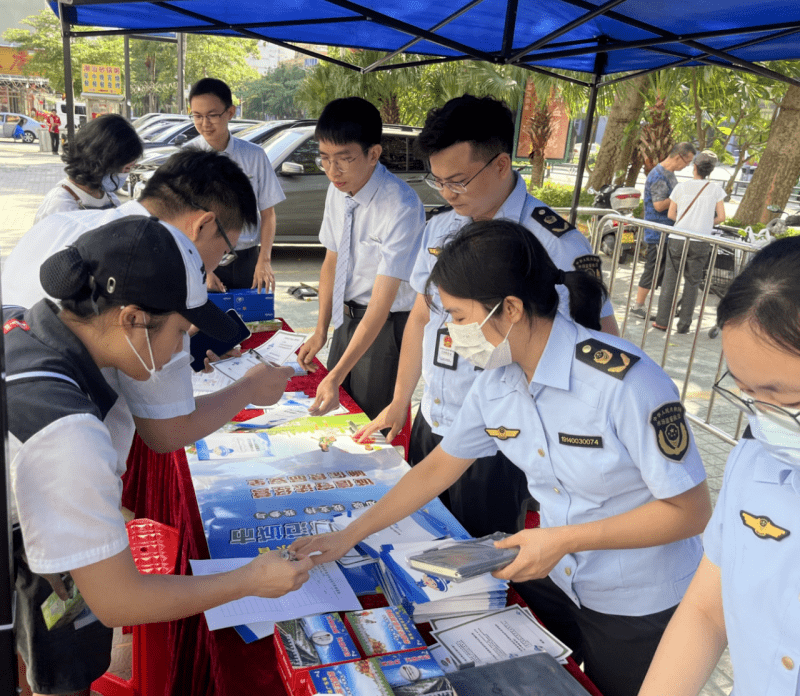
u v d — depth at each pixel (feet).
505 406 4.68
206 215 4.60
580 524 4.41
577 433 4.40
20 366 3.60
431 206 29.99
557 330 4.37
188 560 5.63
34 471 3.40
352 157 8.49
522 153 47.21
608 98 37.24
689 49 10.82
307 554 4.99
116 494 3.64
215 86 13.03
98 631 4.79
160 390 4.78
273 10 10.18
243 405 5.81
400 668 3.89
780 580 2.87
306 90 45.60
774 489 2.96
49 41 64.75
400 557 4.99
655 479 4.18
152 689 6.31
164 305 3.72
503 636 4.55
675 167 22.15
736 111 46.21
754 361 2.58
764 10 8.34
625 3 8.51
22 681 5.41
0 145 77.77
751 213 31.76
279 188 14.03
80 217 5.44
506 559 4.39
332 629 4.25
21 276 5.17
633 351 4.34
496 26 10.56
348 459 6.91
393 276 8.49
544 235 6.35
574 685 3.96
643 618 4.73
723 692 7.86
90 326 3.79
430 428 7.82
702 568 3.51
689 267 20.62
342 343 9.86
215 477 6.42
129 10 11.29
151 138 39.50
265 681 4.14
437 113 6.12
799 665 2.83
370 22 10.61
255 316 11.40
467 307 4.20
